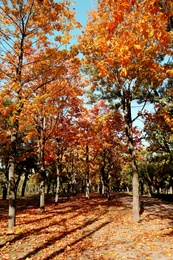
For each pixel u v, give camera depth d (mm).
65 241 7598
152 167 29406
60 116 15523
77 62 9602
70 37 8641
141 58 7938
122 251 6555
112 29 4223
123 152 23188
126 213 13289
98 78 11922
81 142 19969
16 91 8883
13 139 10250
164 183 35531
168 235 8133
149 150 20172
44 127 15031
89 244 7230
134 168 11312
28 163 28703
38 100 7965
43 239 7816
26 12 9609
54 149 20578
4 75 9508
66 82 12719
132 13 4895
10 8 9500
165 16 4203
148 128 13852
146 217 11734
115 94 12609
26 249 6812
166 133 15352
